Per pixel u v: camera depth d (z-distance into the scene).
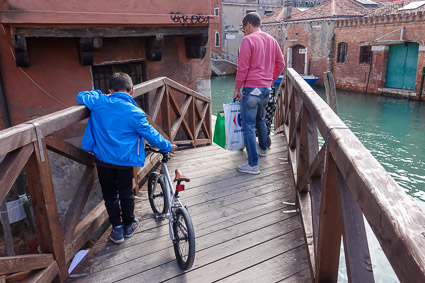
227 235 2.93
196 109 5.83
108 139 2.48
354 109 17.86
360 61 23.39
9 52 4.79
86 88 5.45
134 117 2.45
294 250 2.70
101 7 4.75
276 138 5.65
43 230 2.23
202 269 2.51
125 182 2.72
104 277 2.45
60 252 2.32
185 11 5.56
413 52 20.34
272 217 3.20
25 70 4.95
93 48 4.89
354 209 1.50
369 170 1.24
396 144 12.53
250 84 3.80
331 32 25.38
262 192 3.70
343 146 1.50
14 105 4.97
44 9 4.30
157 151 2.71
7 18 4.02
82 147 2.56
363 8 26.09
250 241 2.83
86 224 2.81
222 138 4.52
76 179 5.80
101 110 2.50
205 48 6.32
